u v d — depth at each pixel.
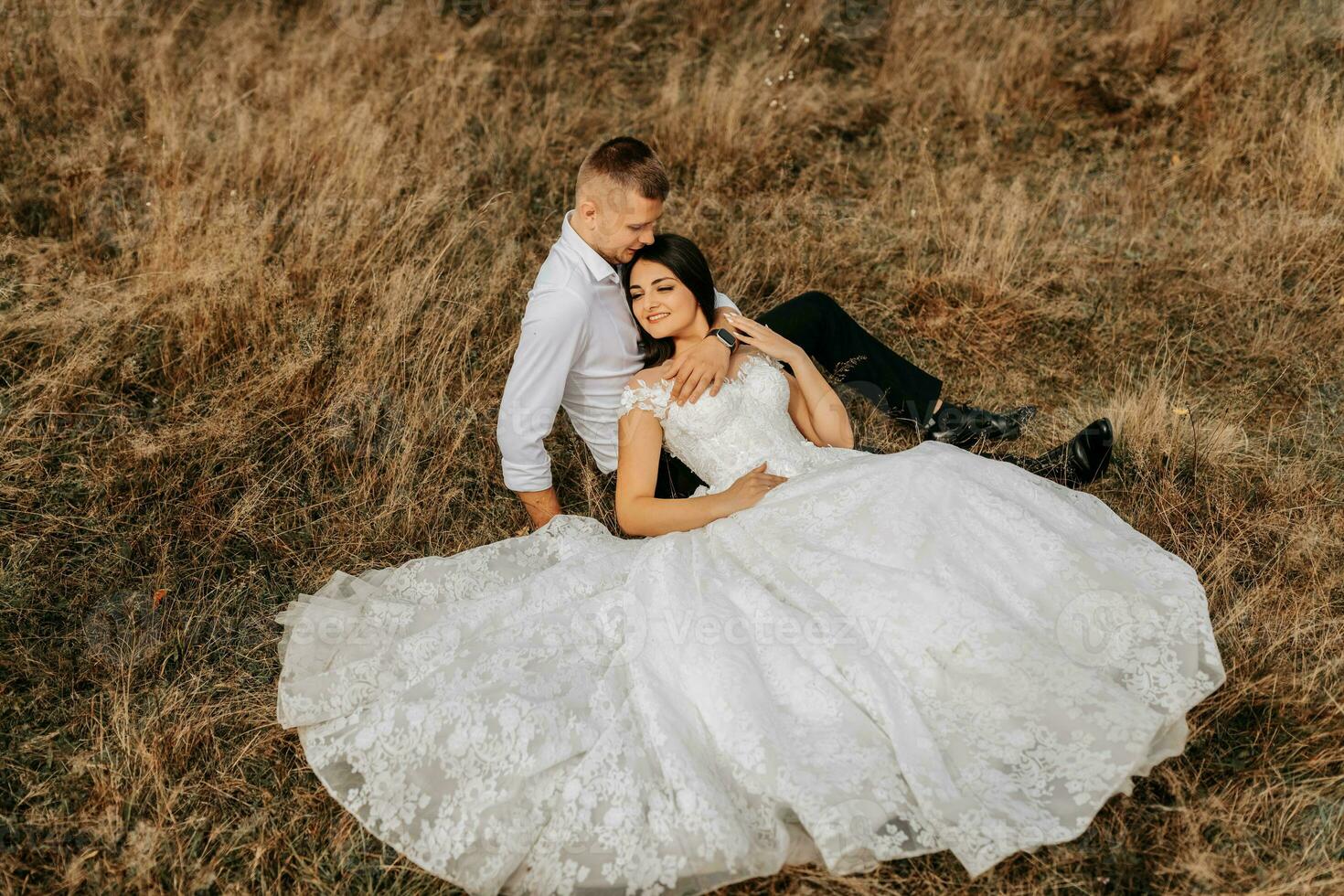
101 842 2.64
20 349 4.13
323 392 4.07
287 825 2.68
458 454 3.89
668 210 5.11
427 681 2.75
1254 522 3.42
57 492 3.64
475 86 5.93
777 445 3.29
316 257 4.56
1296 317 4.48
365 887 2.55
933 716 2.58
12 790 2.76
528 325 3.23
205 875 2.57
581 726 2.61
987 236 4.76
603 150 3.10
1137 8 6.16
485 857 2.45
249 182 5.01
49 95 5.60
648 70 6.30
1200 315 4.54
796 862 2.43
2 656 3.09
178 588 3.38
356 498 3.71
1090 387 4.29
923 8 6.38
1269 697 2.82
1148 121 5.71
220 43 6.20
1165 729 2.58
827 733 2.54
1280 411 4.08
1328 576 3.21
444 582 3.17
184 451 3.79
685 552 2.99
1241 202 5.08
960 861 2.40
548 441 4.01
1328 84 5.51
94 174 4.99
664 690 2.67
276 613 3.33
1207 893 2.44
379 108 5.53
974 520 2.87
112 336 4.16
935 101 5.93
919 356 4.47
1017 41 6.04
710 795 2.42
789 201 5.19
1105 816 2.60
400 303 4.28
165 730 2.89
